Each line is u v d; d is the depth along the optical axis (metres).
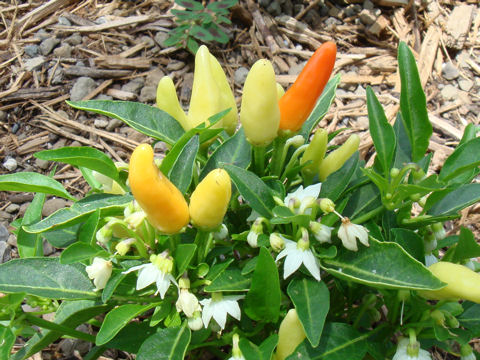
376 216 0.28
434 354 0.34
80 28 0.50
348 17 0.53
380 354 0.26
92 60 0.47
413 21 0.53
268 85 0.24
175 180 0.26
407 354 0.24
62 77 0.46
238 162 0.28
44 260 0.26
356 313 0.30
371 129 0.27
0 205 0.39
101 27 0.50
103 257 0.25
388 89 0.49
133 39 0.50
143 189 0.21
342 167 0.28
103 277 0.24
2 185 0.26
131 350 0.27
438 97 0.48
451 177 0.25
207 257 0.27
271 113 0.25
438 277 0.23
